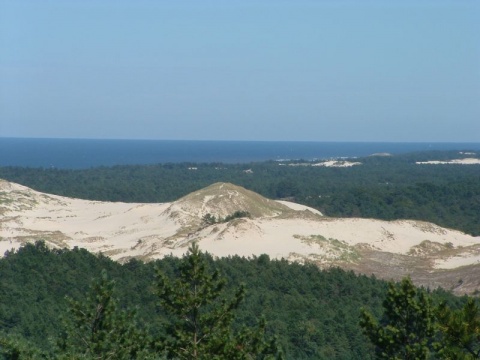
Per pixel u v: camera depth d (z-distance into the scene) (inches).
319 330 1656.0
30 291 1995.6
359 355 1582.2
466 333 733.9
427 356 1060.5
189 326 1151.0
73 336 1135.0
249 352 1133.7
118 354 1119.0
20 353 1080.8
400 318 1121.4
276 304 1870.1
